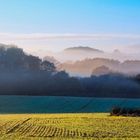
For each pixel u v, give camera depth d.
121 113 99.31
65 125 73.50
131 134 60.38
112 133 61.38
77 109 149.75
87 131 63.69
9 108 148.00
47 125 73.31
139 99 197.62
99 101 181.25
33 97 194.00
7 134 60.28
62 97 198.38
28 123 77.00
